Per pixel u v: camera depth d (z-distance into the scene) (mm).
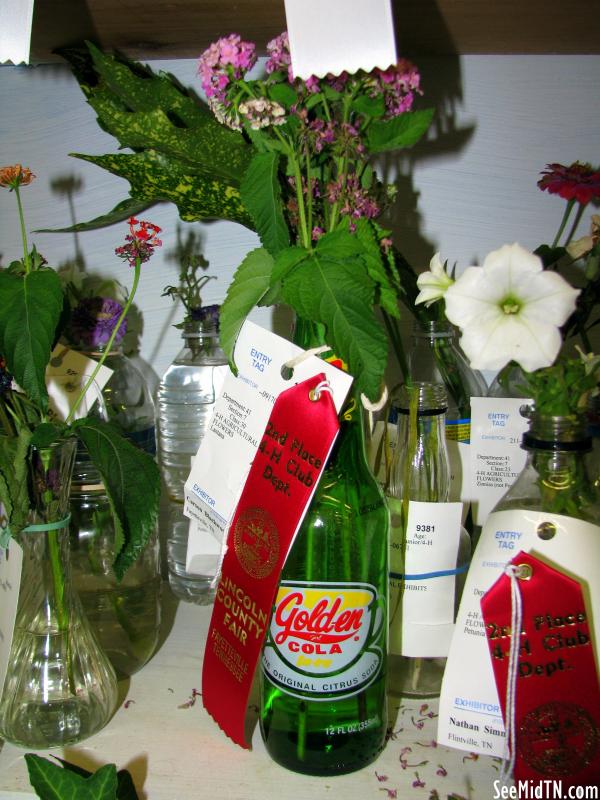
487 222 827
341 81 536
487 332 451
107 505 692
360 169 557
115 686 620
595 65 792
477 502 680
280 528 522
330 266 509
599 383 553
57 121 849
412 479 624
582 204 668
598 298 668
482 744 521
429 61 798
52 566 591
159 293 871
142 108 610
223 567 587
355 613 538
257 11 635
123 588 681
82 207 865
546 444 494
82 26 677
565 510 511
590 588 488
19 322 528
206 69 529
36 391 529
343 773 539
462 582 644
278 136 533
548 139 808
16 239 878
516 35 711
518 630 483
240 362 585
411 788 523
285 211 562
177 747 573
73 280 790
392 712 621
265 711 563
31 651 583
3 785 529
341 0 456
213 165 560
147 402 797
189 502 640
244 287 551
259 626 534
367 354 500
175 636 756
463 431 690
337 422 504
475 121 810
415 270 835
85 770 533
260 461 548
